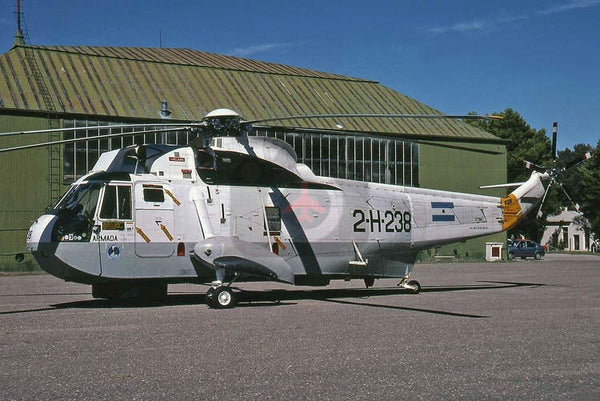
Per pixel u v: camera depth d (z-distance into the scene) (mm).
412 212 17641
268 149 15164
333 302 14445
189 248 14055
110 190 13492
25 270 31156
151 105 34938
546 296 15836
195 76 39719
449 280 22812
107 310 12555
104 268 13258
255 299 15320
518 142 74000
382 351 7902
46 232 12922
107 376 6477
